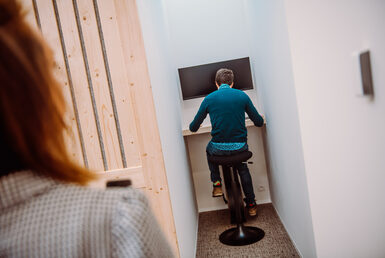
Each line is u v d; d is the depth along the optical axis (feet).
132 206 1.46
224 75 9.25
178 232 6.37
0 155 1.25
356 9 5.15
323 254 5.81
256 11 8.34
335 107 5.44
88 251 1.30
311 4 5.28
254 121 9.11
